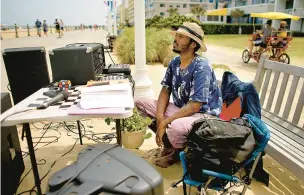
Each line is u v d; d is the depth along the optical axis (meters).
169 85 2.76
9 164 2.16
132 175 1.23
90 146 1.51
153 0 69.62
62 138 3.50
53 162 2.87
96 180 1.19
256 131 1.86
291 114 4.29
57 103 2.03
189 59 2.51
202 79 2.34
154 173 1.26
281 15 12.05
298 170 1.91
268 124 2.75
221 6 68.06
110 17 20.95
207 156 1.76
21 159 2.61
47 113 1.79
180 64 2.61
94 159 1.35
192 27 2.38
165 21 18.06
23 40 20.45
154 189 1.20
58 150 3.15
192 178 1.88
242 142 1.77
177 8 70.25
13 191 2.24
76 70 2.63
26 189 2.40
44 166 2.79
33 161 2.02
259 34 10.11
